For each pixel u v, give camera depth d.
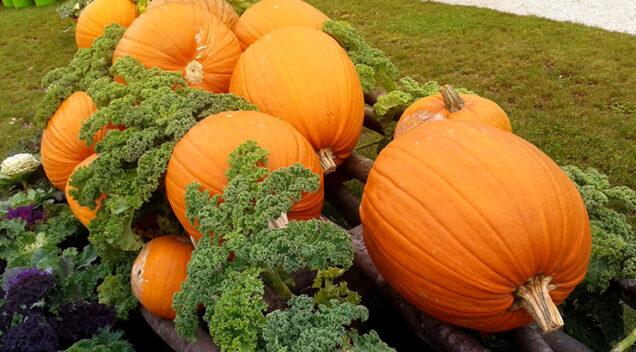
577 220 1.05
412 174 1.09
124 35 1.73
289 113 1.46
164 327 1.43
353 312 1.02
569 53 3.37
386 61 1.93
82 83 1.74
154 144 1.37
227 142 1.25
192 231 1.29
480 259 1.02
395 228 1.09
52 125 1.70
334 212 2.11
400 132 1.51
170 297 1.40
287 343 0.98
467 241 1.02
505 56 3.44
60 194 2.03
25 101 3.66
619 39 3.55
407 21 4.36
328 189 1.88
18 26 5.54
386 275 1.17
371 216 1.15
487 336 1.29
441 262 1.04
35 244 1.72
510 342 1.31
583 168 2.33
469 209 1.03
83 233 1.83
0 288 1.56
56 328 1.43
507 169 1.05
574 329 1.32
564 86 2.96
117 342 1.42
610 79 2.99
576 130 2.55
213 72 1.72
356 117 1.52
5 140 3.11
